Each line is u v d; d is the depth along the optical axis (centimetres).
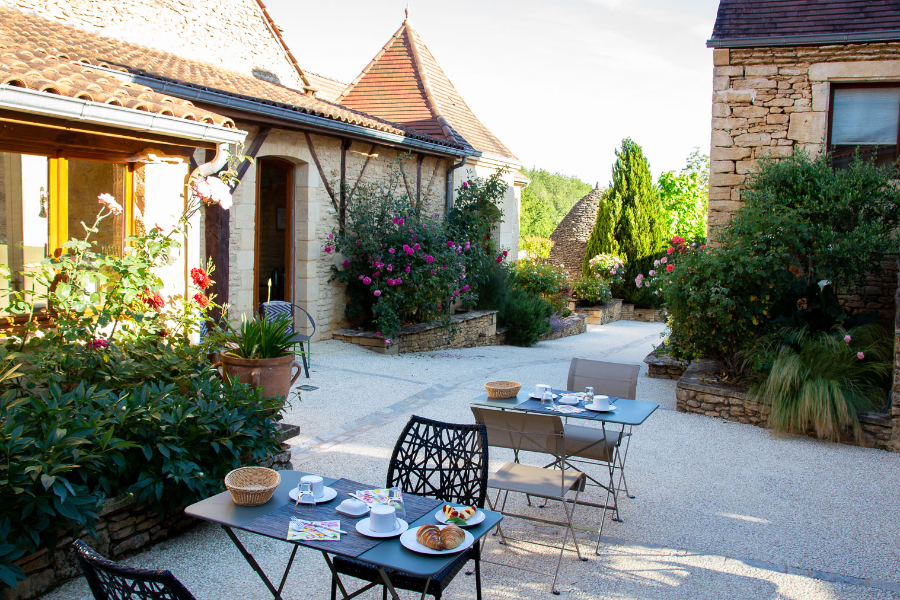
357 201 1005
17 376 335
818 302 693
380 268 952
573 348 1297
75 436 310
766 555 379
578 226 2431
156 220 538
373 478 475
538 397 465
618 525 418
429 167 1189
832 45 791
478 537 249
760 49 819
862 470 530
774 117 822
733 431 630
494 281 1311
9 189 483
